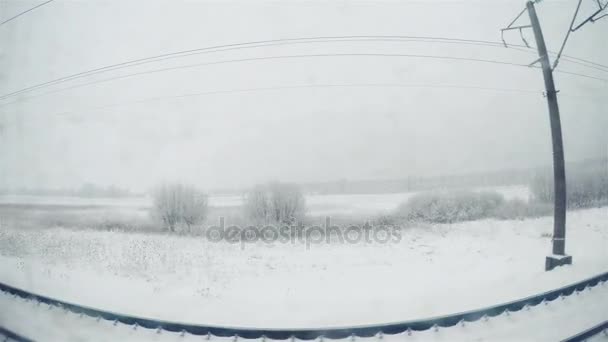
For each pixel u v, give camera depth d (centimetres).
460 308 525
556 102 759
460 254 899
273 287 655
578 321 472
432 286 636
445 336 441
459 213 1503
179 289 647
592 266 715
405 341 432
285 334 441
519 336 435
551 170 1630
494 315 492
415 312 516
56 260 862
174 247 1020
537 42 762
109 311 502
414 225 1352
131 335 462
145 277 724
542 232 1158
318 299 583
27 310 552
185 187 1316
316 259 882
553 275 668
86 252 934
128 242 1088
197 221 1297
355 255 920
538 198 1653
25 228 1395
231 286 663
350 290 627
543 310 506
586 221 1298
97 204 2227
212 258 892
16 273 758
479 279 671
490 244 1009
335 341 438
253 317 514
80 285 670
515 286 617
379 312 520
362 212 1575
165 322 467
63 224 1484
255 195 1293
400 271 752
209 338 447
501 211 1523
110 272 759
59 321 509
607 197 1753
